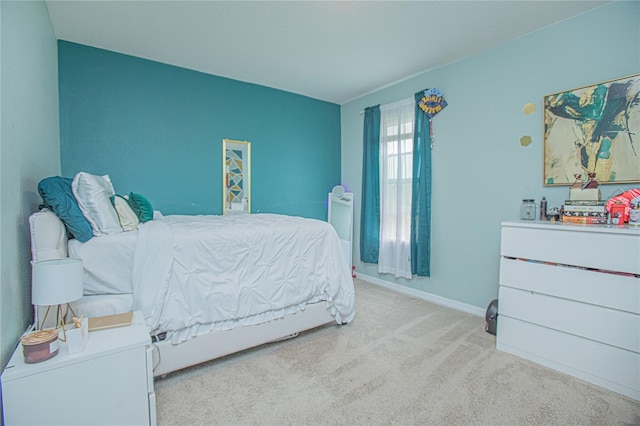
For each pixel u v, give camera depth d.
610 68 2.14
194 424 1.49
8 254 1.33
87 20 2.37
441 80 3.21
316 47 2.80
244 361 2.07
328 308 2.52
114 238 1.76
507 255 2.23
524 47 2.57
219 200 3.55
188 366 1.87
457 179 3.09
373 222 3.97
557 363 1.97
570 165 2.32
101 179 2.26
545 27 2.45
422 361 2.07
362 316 2.89
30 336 1.19
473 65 2.93
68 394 1.18
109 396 1.27
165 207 3.22
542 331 2.04
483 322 2.75
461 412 1.59
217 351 1.96
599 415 1.57
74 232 1.67
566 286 1.94
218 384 1.82
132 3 2.15
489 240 2.86
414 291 3.52
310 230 2.48
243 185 3.73
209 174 3.48
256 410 1.59
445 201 3.20
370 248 3.98
